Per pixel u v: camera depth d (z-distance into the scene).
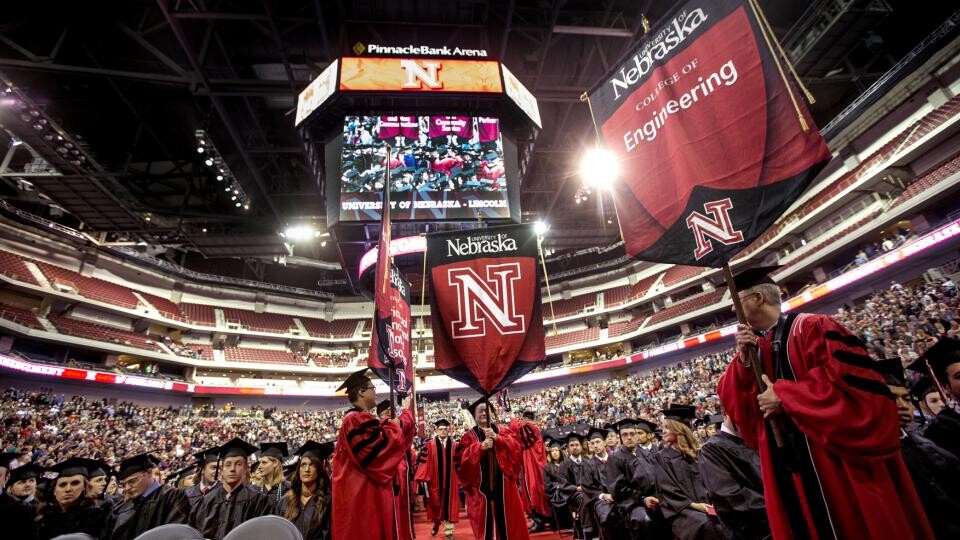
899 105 21.03
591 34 19.73
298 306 45.16
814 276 26.89
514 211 16.88
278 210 29.69
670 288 37.75
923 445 3.22
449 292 5.05
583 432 8.50
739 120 2.98
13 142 21.80
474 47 21.30
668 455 4.93
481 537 5.28
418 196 16.12
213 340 38.97
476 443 5.51
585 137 26.91
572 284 45.31
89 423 22.81
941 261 19.06
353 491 3.80
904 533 1.84
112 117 24.03
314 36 20.02
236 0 18.11
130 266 35.25
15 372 23.52
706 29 3.36
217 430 27.58
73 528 4.93
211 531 4.83
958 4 19.94
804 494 2.17
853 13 18.88
